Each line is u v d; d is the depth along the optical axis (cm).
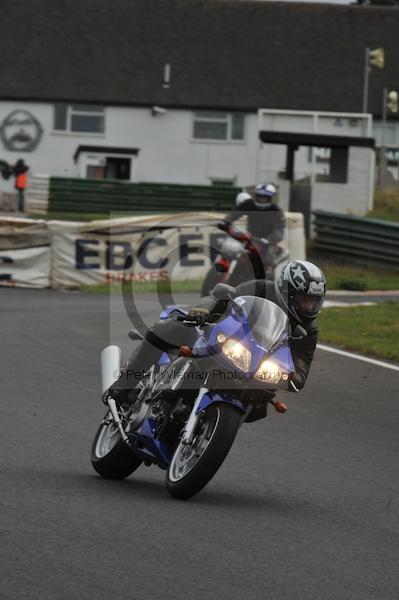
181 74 18200
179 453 2358
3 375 3859
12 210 16025
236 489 2519
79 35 18675
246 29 18800
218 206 13125
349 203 10875
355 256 8931
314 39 18775
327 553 1995
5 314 5584
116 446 2531
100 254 7419
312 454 2958
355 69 18438
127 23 18825
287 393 3856
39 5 19050
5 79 18125
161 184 13250
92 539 1959
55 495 2298
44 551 1862
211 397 2323
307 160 12650
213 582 1756
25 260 7394
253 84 18100
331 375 4231
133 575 1762
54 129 18062
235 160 17938
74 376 3912
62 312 5712
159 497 2377
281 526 2173
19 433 2980
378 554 2016
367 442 3155
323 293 2389
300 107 17888
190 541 1995
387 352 4706
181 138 17988
